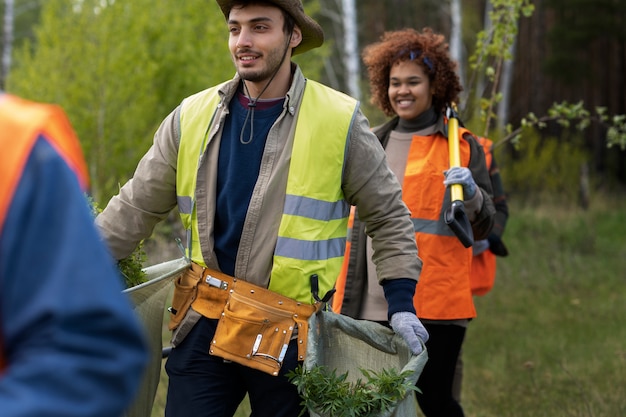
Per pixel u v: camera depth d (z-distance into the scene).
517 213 17.86
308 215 3.45
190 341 3.55
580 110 7.06
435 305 4.67
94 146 12.48
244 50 3.44
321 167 3.47
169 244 10.41
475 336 8.65
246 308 3.44
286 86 3.55
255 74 3.43
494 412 6.16
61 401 1.40
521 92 29.20
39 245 1.47
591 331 8.82
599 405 6.17
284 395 3.48
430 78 4.92
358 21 30.95
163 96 13.45
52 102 12.58
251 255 3.45
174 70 13.35
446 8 29.47
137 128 12.82
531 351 7.98
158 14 13.41
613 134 7.16
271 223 3.44
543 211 18.14
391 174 3.64
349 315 4.69
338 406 3.25
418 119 4.97
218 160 3.52
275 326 3.45
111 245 3.58
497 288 11.30
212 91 3.62
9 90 13.66
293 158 3.46
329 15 27.91
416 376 3.31
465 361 7.69
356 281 4.68
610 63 28.89
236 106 3.56
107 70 12.54
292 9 3.47
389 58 5.00
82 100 12.66
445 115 4.98
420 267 3.63
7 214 1.47
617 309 9.98
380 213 3.59
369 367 3.53
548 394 6.53
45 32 13.07
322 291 3.48
